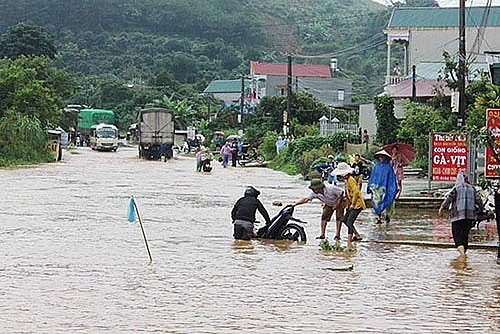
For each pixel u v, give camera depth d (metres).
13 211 26.94
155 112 74.12
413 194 30.72
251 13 190.25
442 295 14.00
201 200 32.50
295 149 56.44
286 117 66.56
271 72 119.12
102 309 12.37
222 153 62.62
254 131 82.94
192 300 13.18
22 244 19.41
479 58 69.94
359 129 59.66
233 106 104.38
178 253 18.44
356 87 124.31
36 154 63.69
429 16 76.00
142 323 11.48
